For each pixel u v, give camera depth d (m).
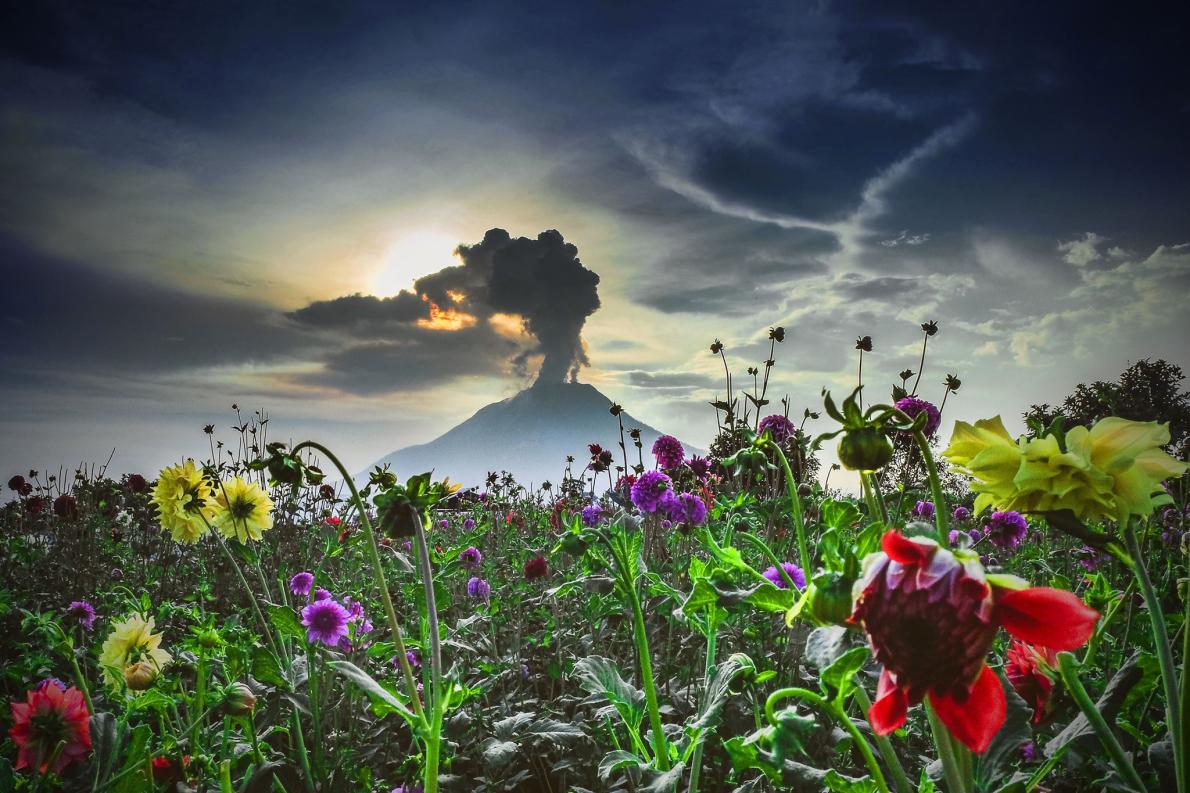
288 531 6.24
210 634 2.68
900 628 0.93
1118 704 1.76
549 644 4.18
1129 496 1.27
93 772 2.33
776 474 4.12
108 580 5.93
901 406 3.52
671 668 3.64
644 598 3.69
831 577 1.10
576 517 2.66
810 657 1.09
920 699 0.92
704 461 5.42
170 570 6.28
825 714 2.63
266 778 2.42
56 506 6.70
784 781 1.63
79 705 2.17
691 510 4.09
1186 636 1.30
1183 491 4.85
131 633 2.64
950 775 1.29
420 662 3.63
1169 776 1.75
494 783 2.80
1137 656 1.79
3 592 3.98
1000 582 0.94
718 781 2.77
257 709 3.06
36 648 4.01
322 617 2.90
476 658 3.98
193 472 3.65
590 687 2.46
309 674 2.95
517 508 9.07
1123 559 1.31
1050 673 1.60
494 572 5.54
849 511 1.91
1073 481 1.26
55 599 5.68
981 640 0.91
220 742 2.75
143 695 2.47
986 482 1.37
